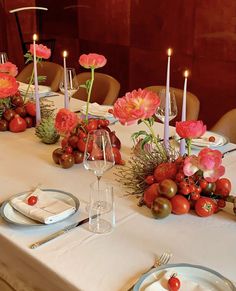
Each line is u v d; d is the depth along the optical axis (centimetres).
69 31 531
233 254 129
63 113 187
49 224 142
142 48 461
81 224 143
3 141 221
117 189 168
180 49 428
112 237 137
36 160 196
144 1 443
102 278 119
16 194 164
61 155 187
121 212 152
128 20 464
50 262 125
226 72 400
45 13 552
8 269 142
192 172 144
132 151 201
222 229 142
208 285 115
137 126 239
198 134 145
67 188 169
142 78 471
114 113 153
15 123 231
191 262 125
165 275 116
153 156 162
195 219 147
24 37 569
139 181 164
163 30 436
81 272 121
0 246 142
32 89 300
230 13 382
